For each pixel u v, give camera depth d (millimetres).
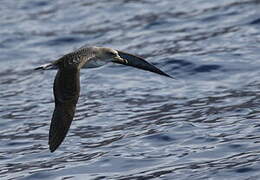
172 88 18375
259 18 23344
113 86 19016
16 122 16844
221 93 17484
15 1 29812
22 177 13422
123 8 27406
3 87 19875
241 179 12203
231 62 19531
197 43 21891
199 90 17953
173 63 19984
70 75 8820
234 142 13969
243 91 17406
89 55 9414
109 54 10141
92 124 16250
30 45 23922
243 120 15305
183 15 25406
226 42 21516
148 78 19297
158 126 15523
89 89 19000
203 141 14250
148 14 26234
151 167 13188
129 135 15164
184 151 13828
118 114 16797
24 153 14781
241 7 24938
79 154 14352
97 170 13344
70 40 24188
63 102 8781
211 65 19422
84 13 27266
